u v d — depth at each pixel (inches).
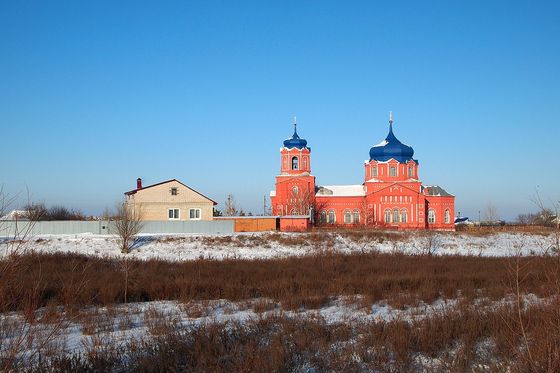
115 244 2091.5
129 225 2063.2
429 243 2124.8
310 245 2181.3
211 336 584.4
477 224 4060.0
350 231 2426.2
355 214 3481.8
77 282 1005.2
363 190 3604.8
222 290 1045.2
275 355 507.2
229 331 637.9
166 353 515.8
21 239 477.4
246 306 904.9
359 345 563.2
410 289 1065.5
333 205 3499.0
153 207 2748.5
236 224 2674.7
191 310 835.4
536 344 492.4
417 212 3356.3
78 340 612.1
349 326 658.8
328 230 2536.9
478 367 485.4
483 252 2158.0
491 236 2342.5
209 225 2509.8
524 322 594.6
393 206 3380.9
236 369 482.6
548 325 512.7
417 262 1584.6
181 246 2106.3
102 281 1071.0
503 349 533.3
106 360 504.1
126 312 812.0
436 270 1395.2
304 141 3612.2
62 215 2888.8
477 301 902.4
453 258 1738.4
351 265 1514.5
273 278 1212.5
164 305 918.4
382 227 3122.5
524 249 2176.4
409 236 2331.4
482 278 1186.0
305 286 1062.4
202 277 1210.6
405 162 3526.1
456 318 649.0
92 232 2429.9
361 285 1097.4
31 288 698.2
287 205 3506.4
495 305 806.5
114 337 612.1
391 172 3516.2
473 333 594.6
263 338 605.9
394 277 1194.0
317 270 1375.5
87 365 490.0
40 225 2417.6
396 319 671.1
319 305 892.0
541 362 454.0
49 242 2086.6
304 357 531.5
